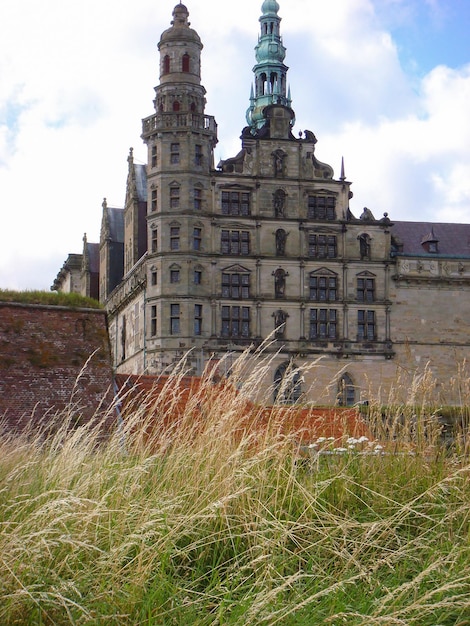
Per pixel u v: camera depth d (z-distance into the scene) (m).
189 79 74.44
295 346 72.25
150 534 9.66
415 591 9.48
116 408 28.20
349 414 15.88
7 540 9.04
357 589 10.04
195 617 9.12
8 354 29.09
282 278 73.25
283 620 8.96
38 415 27.59
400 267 75.69
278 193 74.19
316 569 10.38
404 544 11.42
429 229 81.81
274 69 113.69
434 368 75.00
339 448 13.39
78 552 9.41
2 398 27.75
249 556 10.40
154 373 70.44
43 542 8.68
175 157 72.62
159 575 9.34
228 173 73.38
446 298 76.38
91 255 116.44
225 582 9.70
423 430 13.68
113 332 92.50
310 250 74.38
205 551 10.63
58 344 30.09
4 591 8.46
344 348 73.12
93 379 29.58
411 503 11.23
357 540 11.19
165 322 70.81
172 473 11.64
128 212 93.62
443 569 10.40
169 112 72.69
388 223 75.75
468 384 14.23
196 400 12.91
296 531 11.12
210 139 73.69
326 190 75.19
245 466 11.48
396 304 75.31
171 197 72.19
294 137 75.44
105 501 10.02
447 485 12.26
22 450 13.58
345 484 12.16
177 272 71.38
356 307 74.25
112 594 9.00
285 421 13.98
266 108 75.38
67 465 11.02
